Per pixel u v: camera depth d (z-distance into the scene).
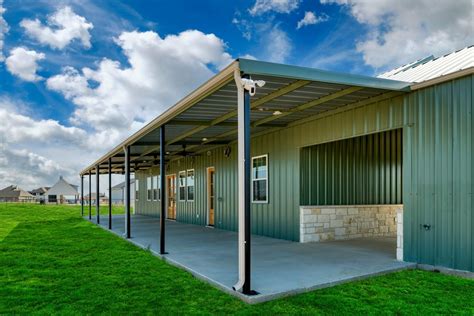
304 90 5.84
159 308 4.08
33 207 30.77
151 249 7.73
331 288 4.68
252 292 4.31
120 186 55.53
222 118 7.31
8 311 4.07
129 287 4.94
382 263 5.93
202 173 13.62
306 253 6.89
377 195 9.52
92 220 16.81
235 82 4.97
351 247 7.60
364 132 6.75
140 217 18.91
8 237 10.59
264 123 8.58
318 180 8.66
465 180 5.25
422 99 5.82
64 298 4.49
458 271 5.26
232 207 11.45
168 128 8.35
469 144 5.21
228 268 5.70
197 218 14.00
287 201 8.82
